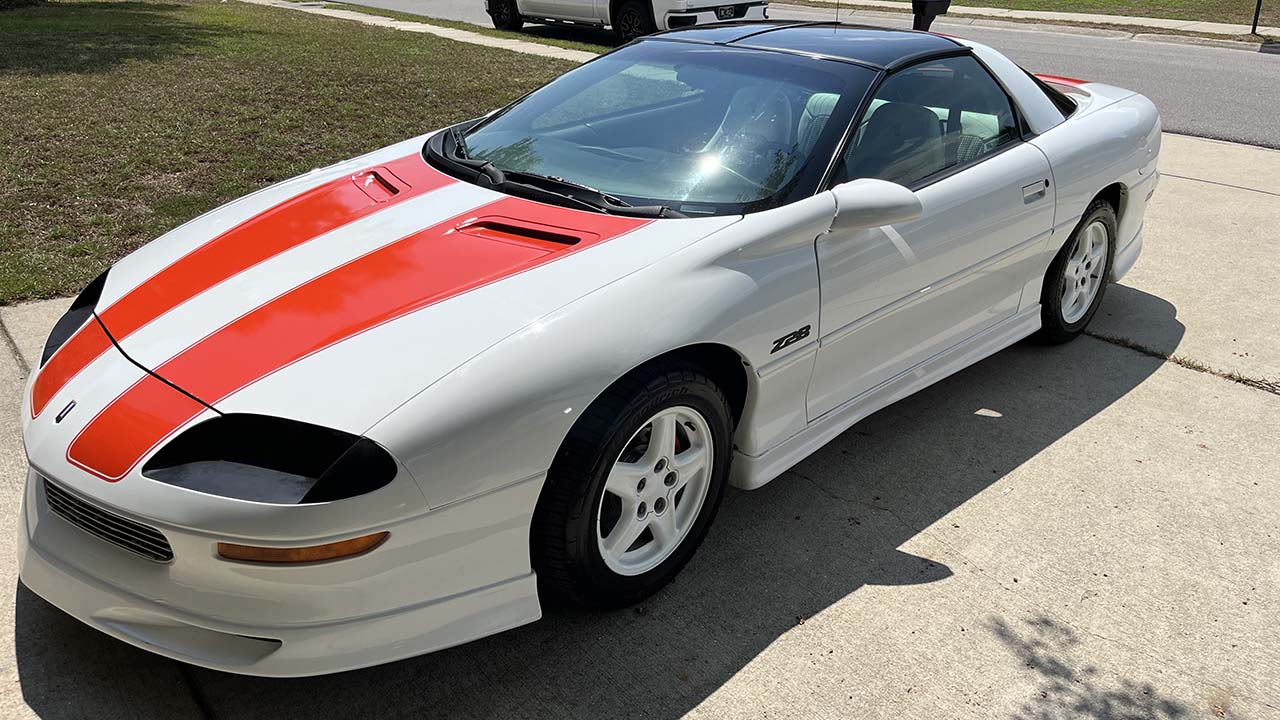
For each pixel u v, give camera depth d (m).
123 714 2.23
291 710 2.28
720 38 3.66
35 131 6.94
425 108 8.26
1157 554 2.94
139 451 2.05
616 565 2.53
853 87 3.19
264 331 2.29
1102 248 4.33
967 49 3.72
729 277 2.57
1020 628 2.62
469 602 2.23
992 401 3.88
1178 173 7.06
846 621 2.62
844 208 2.80
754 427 2.81
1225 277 5.18
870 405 3.24
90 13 14.43
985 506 3.17
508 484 2.17
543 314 2.29
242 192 5.79
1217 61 12.89
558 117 3.36
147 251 2.91
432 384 2.11
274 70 9.69
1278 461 3.47
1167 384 4.03
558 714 2.29
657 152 3.04
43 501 2.33
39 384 2.41
